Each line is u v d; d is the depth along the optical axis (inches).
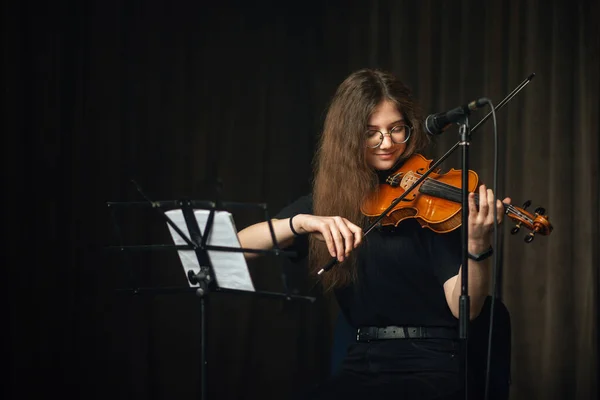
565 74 320.8
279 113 332.2
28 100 313.1
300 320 327.0
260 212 328.5
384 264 177.9
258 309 327.3
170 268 319.9
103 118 319.9
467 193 152.5
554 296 315.9
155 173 323.9
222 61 331.6
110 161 319.3
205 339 202.1
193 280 201.2
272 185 330.6
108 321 315.0
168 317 320.5
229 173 329.7
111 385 314.0
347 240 166.9
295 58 333.4
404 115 186.5
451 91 326.0
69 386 310.2
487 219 154.6
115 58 321.7
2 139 309.4
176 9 328.5
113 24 322.0
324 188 191.3
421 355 172.6
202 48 330.3
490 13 325.1
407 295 176.9
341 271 180.5
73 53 318.0
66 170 315.3
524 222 157.9
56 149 314.5
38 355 308.3
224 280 198.4
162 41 327.0
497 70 323.3
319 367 326.3
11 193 309.7
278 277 327.0
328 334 327.0
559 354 315.0
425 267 175.8
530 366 317.1
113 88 321.4
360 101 184.5
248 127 331.6
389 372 172.2
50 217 312.7
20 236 309.7
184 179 326.3
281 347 327.0
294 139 331.9
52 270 311.7
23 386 306.7
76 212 315.3
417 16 328.8
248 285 195.6
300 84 332.8
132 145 322.0
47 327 309.9
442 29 327.3
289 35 333.7
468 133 154.3
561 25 321.4
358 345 181.8
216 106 330.3
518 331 317.1
